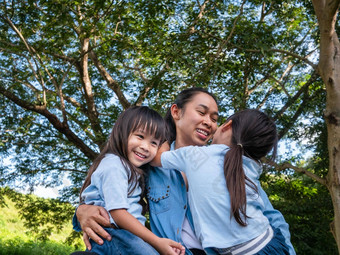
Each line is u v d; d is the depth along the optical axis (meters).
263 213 2.10
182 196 2.01
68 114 13.23
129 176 1.91
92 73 14.02
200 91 2.36
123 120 2.02
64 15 8.75
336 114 6.40
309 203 11.07
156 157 2.05
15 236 17.55
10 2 9.95
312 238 11.05
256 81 11.34
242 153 1.91
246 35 8.59
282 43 10.53
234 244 1.74
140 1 9.91
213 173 1.84
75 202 13.34
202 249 1.92
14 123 12.46
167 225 1.93
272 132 2.03
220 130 2.15
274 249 1.79
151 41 10.14
